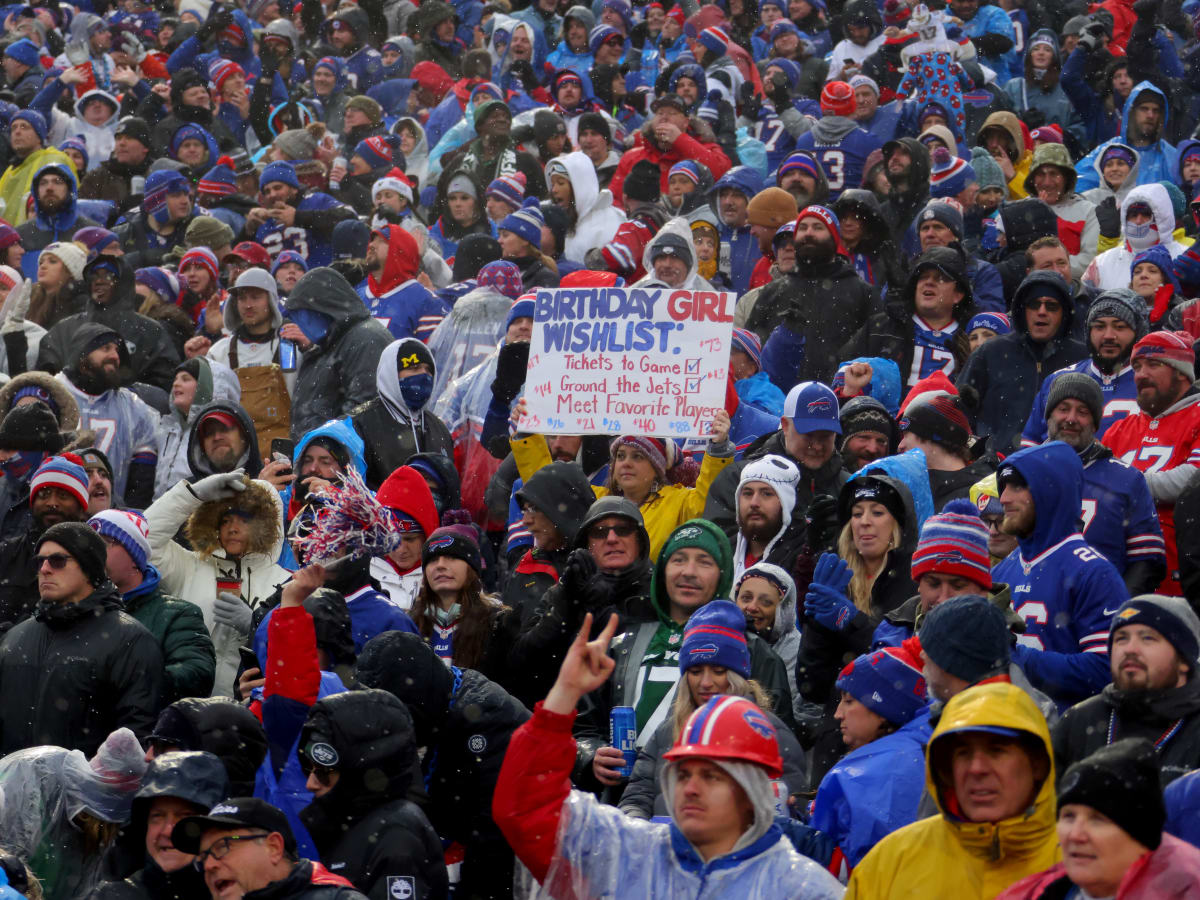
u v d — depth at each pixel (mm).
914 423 22141
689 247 29266
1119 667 14820
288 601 15969
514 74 50562
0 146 44906
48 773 16359
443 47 52125
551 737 11984
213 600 21797
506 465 25109
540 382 23281
